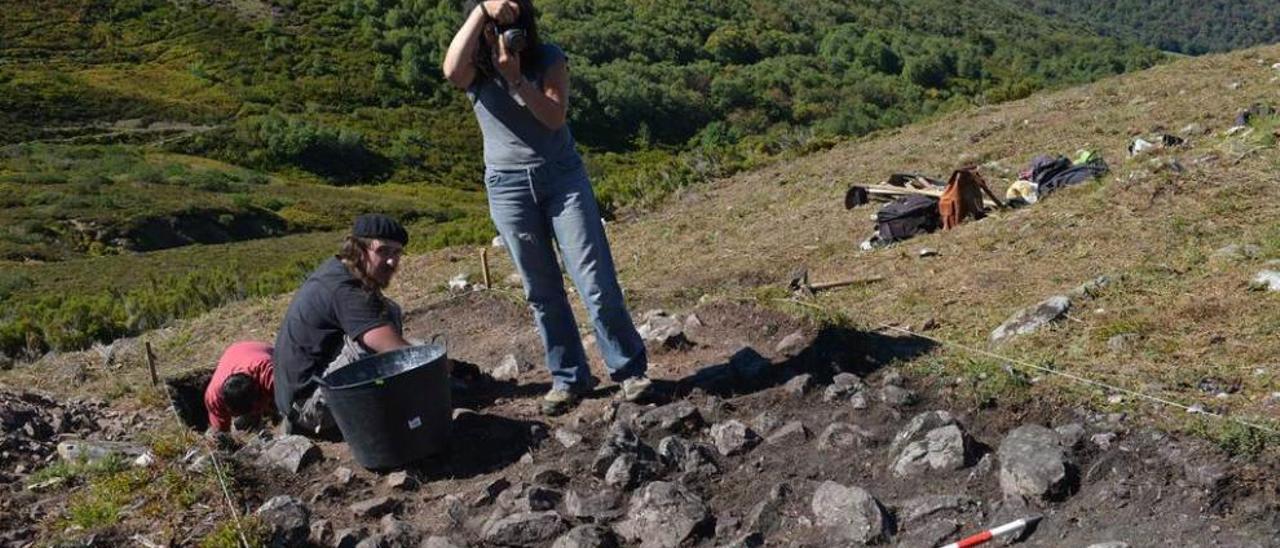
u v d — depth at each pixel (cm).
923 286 730
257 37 12712
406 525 450
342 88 11869
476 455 517
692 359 600
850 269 866
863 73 13862
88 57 11675
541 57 484
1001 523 412
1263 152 861
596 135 11400
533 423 541
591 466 483
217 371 604
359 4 13738
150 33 12425
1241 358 511
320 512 476
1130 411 458
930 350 568
